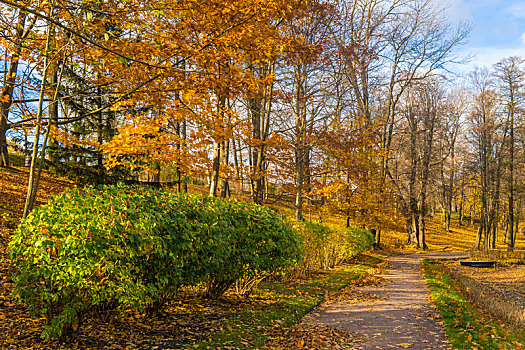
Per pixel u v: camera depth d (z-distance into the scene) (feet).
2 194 42.63
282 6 26.35
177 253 17.30
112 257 14.55
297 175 55.26
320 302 28.37
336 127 56.49
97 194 15.64
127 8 19.72
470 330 19.93
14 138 43.73
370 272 49.75
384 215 79.10
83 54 21.29
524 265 77.66
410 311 25.62
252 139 47.60
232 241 22.25
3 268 22.41
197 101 30.91
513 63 108.06
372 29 89.76
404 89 105.91
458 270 68.23
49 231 13.73
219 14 22.93
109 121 50.47
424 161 114.42
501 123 113.09
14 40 25.96
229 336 17.29
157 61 24.18
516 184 109.91
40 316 16.69
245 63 33.88
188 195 21.84
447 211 165.27
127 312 18.89
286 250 26.68
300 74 53.42
